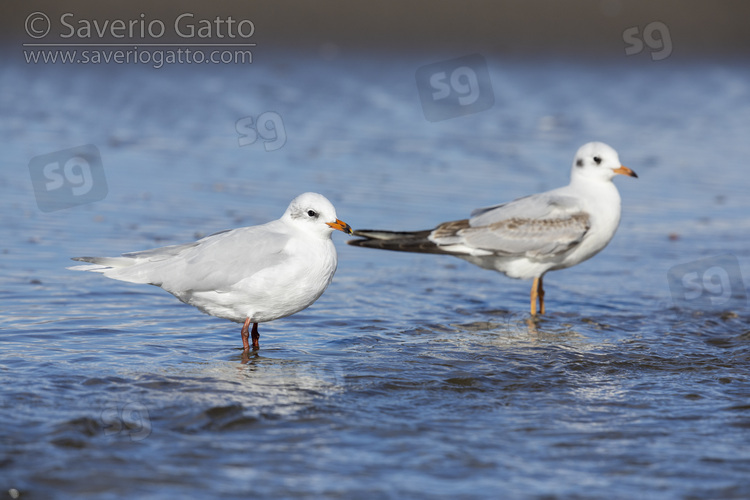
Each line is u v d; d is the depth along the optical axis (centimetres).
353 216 1867
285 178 2188
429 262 1700
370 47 4188
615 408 982
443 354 1168
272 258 1134
